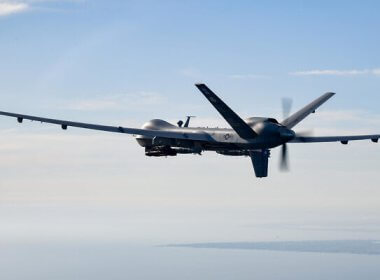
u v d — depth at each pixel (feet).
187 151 205.05
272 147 189.98
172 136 201.57
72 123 204.64
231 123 184.85
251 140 189.57
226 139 194.70
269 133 186.80
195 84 173.37
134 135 222.07
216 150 201.16
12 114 202.80
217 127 200.23
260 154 196.54
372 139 200.13
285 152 193.26
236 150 198.29
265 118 190.29
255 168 197.36
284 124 200.13
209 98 175.94
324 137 203.51
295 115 204.64
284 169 193.57
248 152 197.98
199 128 203.31
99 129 204.54
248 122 190.60
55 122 203.62
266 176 197.06
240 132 188.65
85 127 204.13
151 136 203.51
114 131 204.95
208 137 198.08
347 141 200.95
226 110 178.70
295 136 190.19
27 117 202.90
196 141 202.69
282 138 187.52
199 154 205.26
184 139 204.64
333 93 214.28
